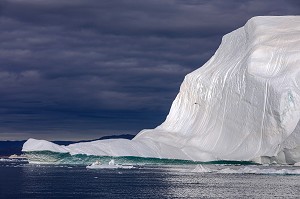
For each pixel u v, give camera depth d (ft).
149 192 492.95
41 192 499.51
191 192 490.08
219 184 555.69
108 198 455.63
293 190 497.46
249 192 485.15
